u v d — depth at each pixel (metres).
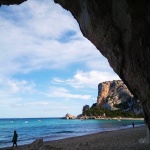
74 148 20.16
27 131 64.94
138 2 9.50
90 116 149.75
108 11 11.90
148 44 9.70
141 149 15.66
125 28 11.27
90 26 13.89
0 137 49.44
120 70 13.91
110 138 29.36
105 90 165.12
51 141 30.81
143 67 10.66
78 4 14.09
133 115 140.38
